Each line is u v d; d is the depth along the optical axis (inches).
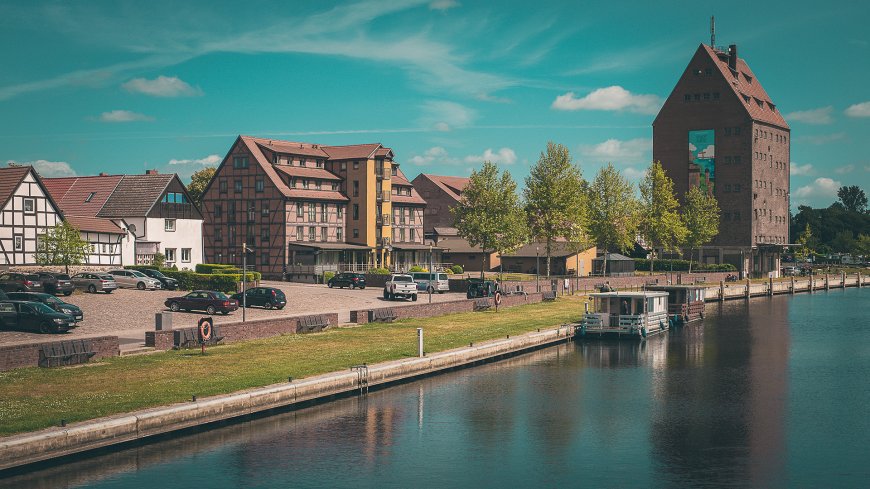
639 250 6481.3
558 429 1509.6
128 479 1163.3
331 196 4948.3
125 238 3937.0
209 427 1366.9
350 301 3193.9
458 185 6825.8
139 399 1349.7
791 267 7313.0
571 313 3107.8
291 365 1713.8
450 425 1513.3
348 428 1455.5
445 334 2341.3
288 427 1439.5
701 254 6451.8
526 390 1839.3
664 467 1295.5
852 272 7583.7
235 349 1913.1
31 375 1521.9
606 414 1630.2
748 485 1216.2
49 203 3481.8
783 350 2534.5
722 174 6363.2
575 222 4281.5
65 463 1162.0
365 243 5002.5
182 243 4296.3
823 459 1341.0
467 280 3823.8
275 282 4220.0
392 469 1257.4
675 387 1909.4
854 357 2396.7
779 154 6806.1
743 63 7081.7
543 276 5128.0
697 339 2780.5
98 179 4443.9
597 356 2347.4
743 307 4298.7
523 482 1218.0
